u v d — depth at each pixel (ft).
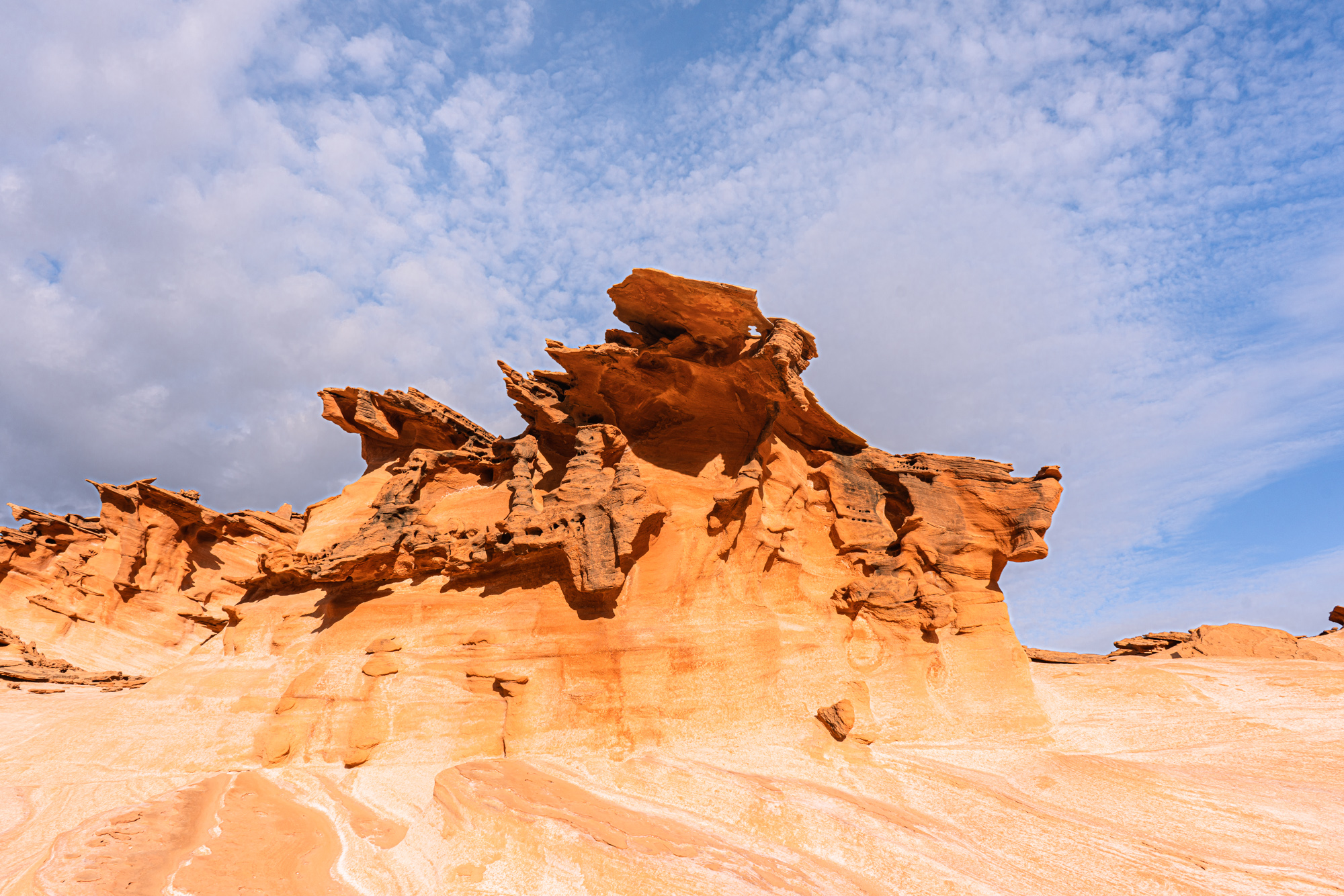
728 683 71.77
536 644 74.08
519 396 93.66
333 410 107.24
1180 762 69.00
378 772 64.69
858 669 78.95
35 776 66.13
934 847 51.72
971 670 79.97
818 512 88.43
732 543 78.89
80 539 147.54
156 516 151.33
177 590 149.38
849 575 85.15
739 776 61.46
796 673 74.64
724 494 79.15
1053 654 105.29
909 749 71.61
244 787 61.41
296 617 83.30
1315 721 75.56
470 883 45.62
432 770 65.16
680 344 83.71
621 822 52.60
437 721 69.82
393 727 69.31
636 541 77.00
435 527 84.07
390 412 107.45
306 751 69.00
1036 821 56.59
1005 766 68.23
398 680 72.49
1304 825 55.42
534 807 54.29
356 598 79.87
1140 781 63.41
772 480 84.64
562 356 86.12
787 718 71.10
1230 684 86.38
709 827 54.60
